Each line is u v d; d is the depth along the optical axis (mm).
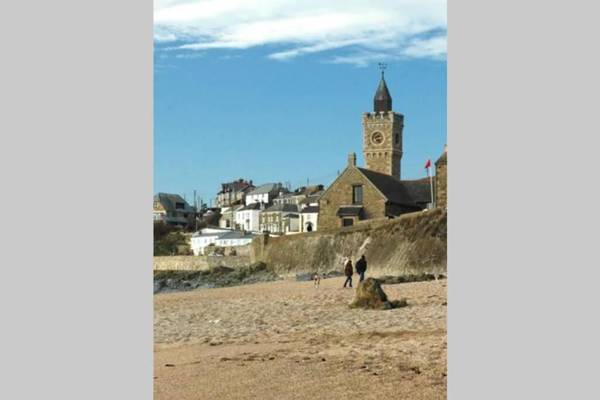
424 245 80375
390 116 119000
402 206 108875
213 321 35375
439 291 41594
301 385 20812
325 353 24953
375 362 23109
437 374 21500
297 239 101938
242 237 155375
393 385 20438
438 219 80875
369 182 106438
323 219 108500
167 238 153000
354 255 91875
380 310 35375
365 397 19406
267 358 24609
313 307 39094
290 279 88062
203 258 115500
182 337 30641
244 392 20391
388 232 88125
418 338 26469
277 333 30469
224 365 23844
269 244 106875
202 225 168000
